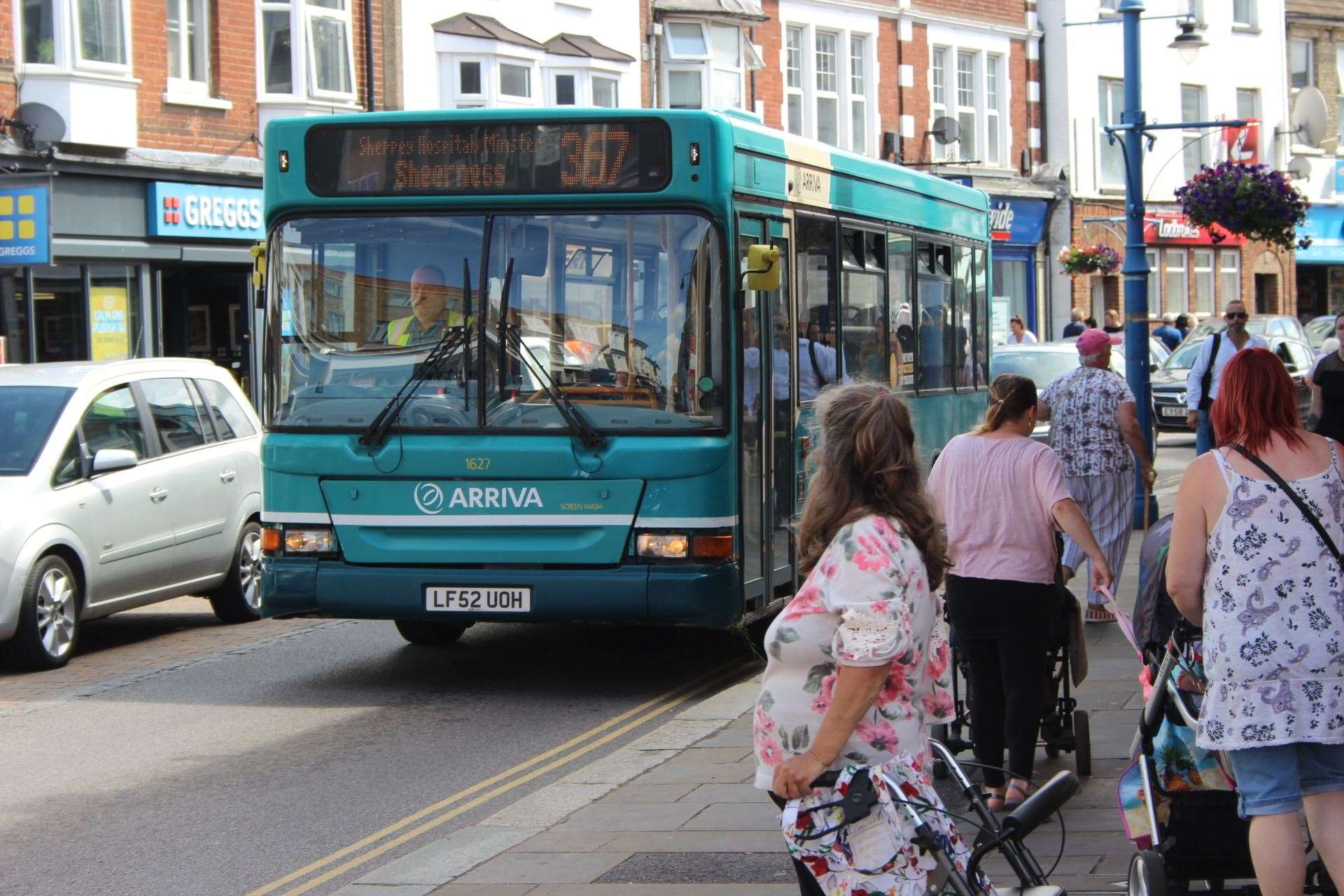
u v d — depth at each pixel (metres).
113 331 24.27
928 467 16.47
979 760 7.93
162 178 24.44
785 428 12.46
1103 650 11.79
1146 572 6.44
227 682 12.38
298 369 11.67
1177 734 6.12
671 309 11.26
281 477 11.61
